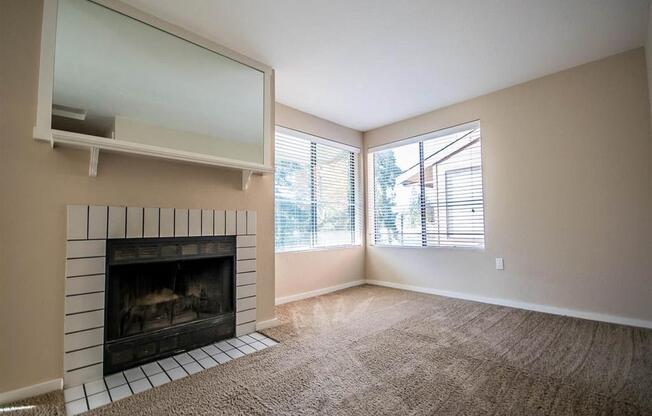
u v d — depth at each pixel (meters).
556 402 1.41
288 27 2.07
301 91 3.08
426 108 3.56
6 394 1.45
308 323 2.58
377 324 2.53
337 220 4.02
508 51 2.39
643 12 1.95
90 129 1.72
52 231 1.60
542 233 2.82
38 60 1.58
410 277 3.86
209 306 2.25
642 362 1.78
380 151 4.24
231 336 2.27
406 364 1.81
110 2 1.79
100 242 1.74
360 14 1.94
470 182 3.35
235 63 2.37
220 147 2.24
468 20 2.01
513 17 1.98
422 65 2.60
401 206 4.00
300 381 1.63
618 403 1.39
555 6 1.88
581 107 2.62
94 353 1.69
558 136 2.74
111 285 1.81
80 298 1.67
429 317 2.70
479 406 1.39
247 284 2.39
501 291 3.08
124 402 1.46
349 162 4.25
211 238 2.21
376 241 4.27
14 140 1.51
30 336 1.52
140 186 1.91
